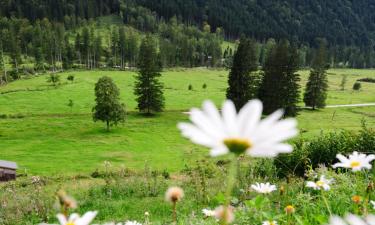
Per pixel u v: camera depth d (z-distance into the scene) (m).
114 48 158.50
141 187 16.27
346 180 5.30
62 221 1.21
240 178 10.88
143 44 76.88
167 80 128.12
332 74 171.75
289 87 67.94
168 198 1.78
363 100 106.94
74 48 152.50
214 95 106.00
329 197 4.34
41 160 44.78
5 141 55.66
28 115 74.50
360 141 15.20
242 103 67.56
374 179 2.85
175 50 170.25
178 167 37.78
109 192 15.84
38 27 158.25
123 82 117.44
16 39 141.62
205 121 0.82
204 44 184.50
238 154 0.78
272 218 3.08
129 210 12.73
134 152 49.25
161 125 67.00
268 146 0.78
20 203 13.56
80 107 83.25
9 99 88.00
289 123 0.80
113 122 66.19
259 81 71.62
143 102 75.56
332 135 16.14
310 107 89.25
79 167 41.06
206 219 4.93
